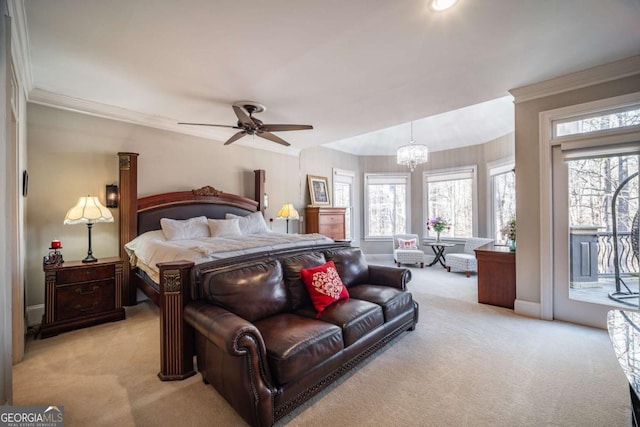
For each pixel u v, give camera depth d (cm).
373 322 224
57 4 176
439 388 191
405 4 178
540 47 230
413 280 498
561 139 296
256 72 266
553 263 306
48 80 284
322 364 178
